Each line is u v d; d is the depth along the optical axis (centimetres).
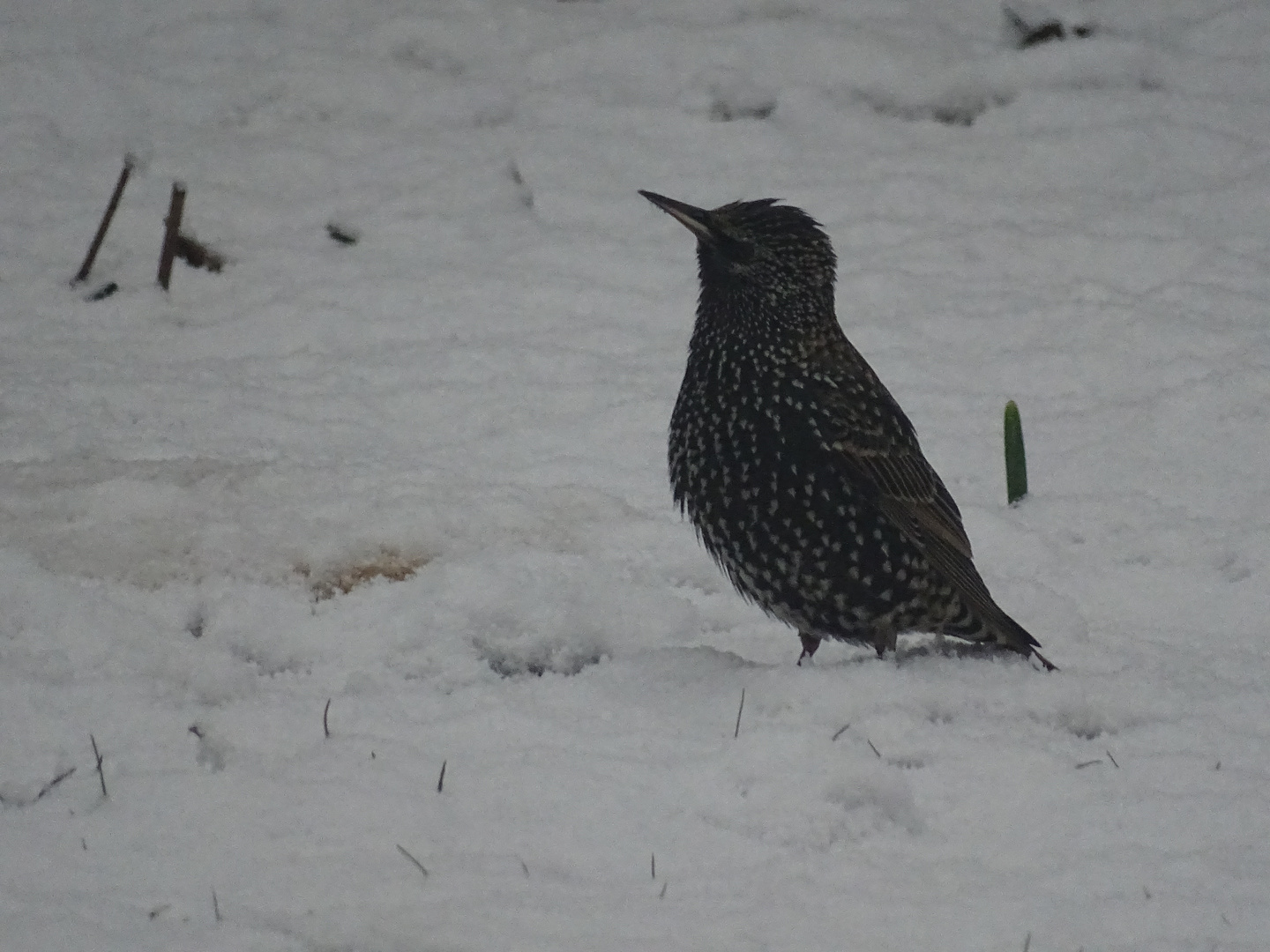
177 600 1002
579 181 1678
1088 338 1440
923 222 1623
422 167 1700
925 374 1398
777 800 819
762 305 977
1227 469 1263
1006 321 1466
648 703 909
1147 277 1539
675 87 1816
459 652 973
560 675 943
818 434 962
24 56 1805
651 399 1353
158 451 1251
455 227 1612
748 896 746
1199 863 781
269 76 1803
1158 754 874
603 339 1452
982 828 813
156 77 1795
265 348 1438
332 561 1059
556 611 1010
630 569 1116
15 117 1731
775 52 1841
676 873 765
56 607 948
